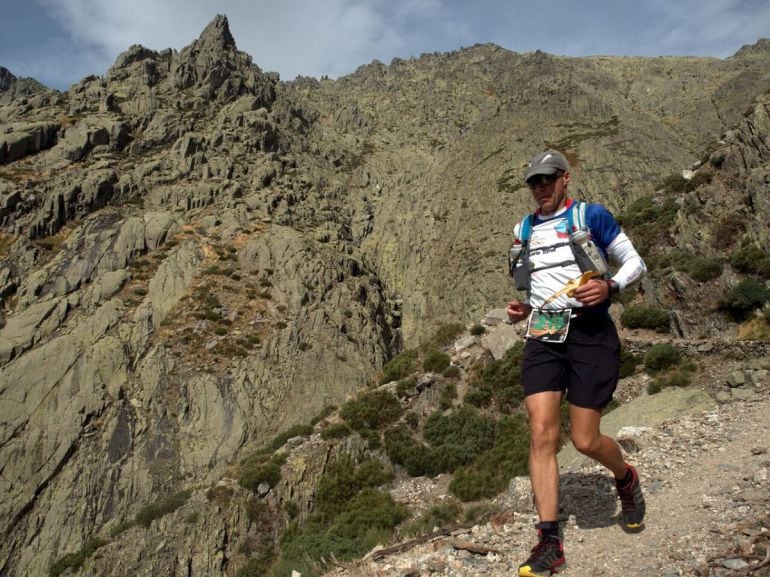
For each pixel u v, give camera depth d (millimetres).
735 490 4422
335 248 61188
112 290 48250
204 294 48750
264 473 19891
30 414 38125
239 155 69938
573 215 3740
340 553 11203
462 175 73188
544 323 3715
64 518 32562
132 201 59000
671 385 11984
